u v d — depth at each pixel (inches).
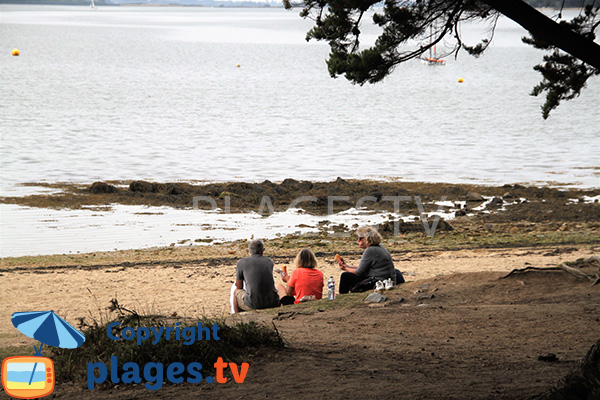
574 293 431.8
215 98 3122.5
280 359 271.4
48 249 756.0
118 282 590.9
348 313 406.9
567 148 1784.0
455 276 493.4
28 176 1251.8
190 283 589.6
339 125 2267.5
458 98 3336.6
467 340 330.0
